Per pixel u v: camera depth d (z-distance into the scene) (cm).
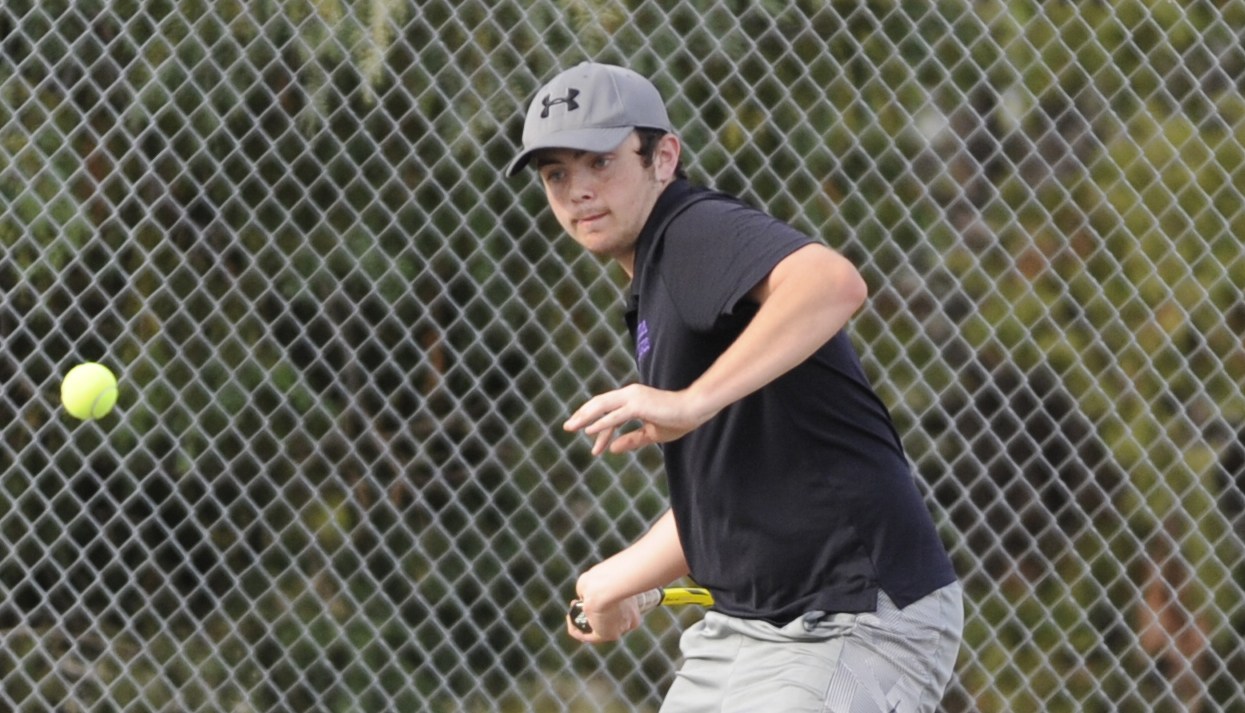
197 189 1697
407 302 1725
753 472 827
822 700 812
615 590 948
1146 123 1756
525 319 1709
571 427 741
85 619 1695
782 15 1698
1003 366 1688
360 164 1728
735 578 850
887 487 820
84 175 1738
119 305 1734
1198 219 1669
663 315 809
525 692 1672
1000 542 1591
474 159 1728
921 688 834
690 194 839
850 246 1695
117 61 1783
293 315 1709
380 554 1723
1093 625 1636
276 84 1758
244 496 1653
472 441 1711
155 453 1733
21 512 1630
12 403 1648
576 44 1673
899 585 817
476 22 1741
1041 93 1697
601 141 827
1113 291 1728
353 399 1673
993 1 1795
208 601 1697
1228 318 1742
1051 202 1745
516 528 1703
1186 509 1723
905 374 1689
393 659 1645
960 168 1747
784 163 1695
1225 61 1778
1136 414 1709
